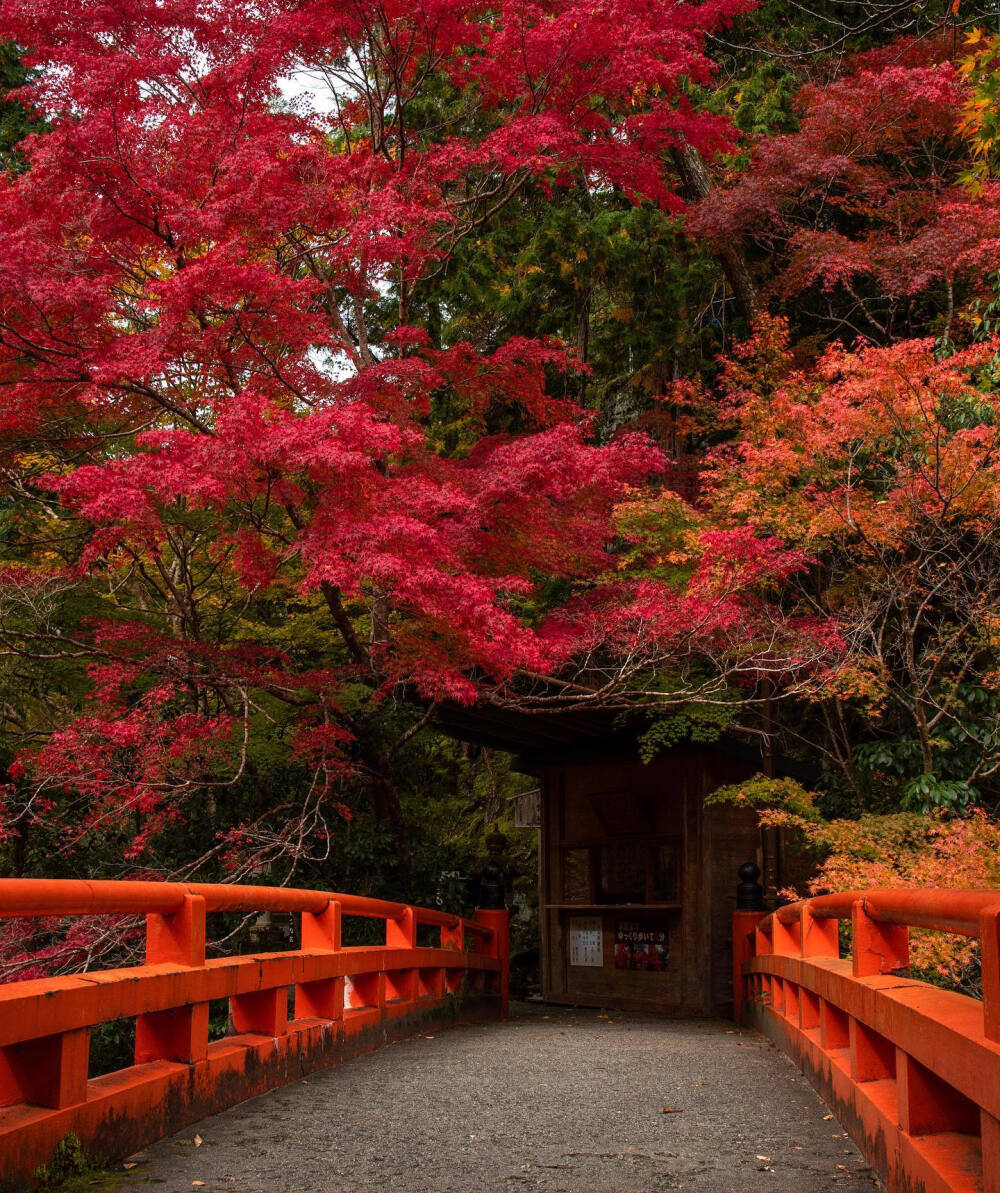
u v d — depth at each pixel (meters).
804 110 15.45
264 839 9.78
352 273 9.73
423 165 9.91
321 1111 4.78
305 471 8.70
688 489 15.31
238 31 9.13
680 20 10.59
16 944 8.48
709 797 10.70
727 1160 3.95
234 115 9.13
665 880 12.81
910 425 9.76
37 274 7.54
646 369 16.80
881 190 14.39
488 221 15.34
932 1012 3.08
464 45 13.42
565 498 9.22
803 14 17.30
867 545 10.60
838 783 13.20
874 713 10.23
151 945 4.57
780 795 10.41
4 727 12.10
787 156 14.16
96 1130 3.67
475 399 10.66
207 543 12.06
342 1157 3.94
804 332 16.45
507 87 10.88
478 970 10.99
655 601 9.42
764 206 14.20
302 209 8.52
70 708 12.81
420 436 7.69
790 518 10.50
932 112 14.25
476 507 8.77
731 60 17.83
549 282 15.64
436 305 15.73
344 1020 6.50
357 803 12.62
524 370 10.44
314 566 7.70
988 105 7.48
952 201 13.81
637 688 11.23
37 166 7.94
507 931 11.83
